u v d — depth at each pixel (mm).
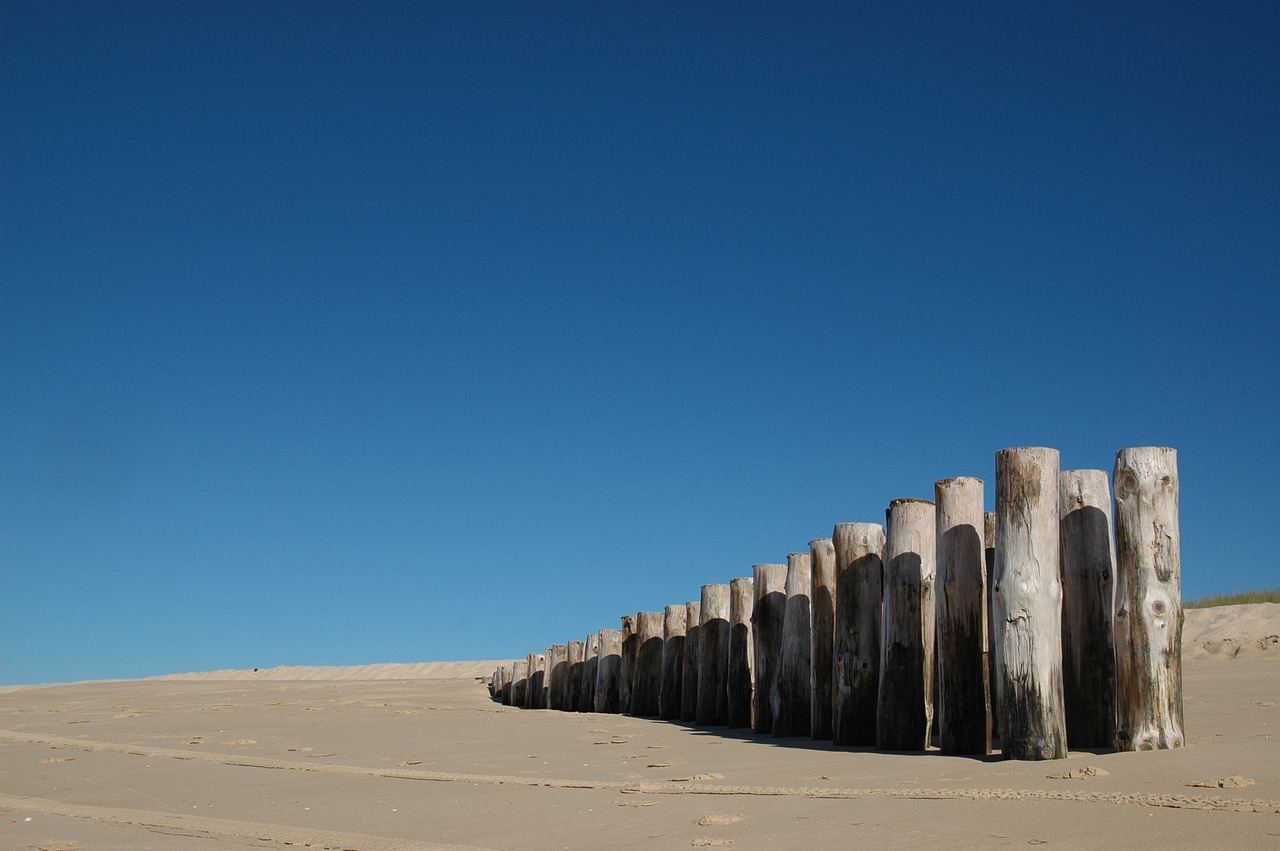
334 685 28359
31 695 24516
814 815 6988
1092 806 6566
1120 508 8727
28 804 9117
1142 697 8453
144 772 10719
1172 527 8594
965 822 6449
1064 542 9562
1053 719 8539
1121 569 8672
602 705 18734
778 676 12688
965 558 9672
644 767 9969
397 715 16672
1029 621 8625
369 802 8594
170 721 15914
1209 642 18672
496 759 11031
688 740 12438
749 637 14609
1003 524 8852
